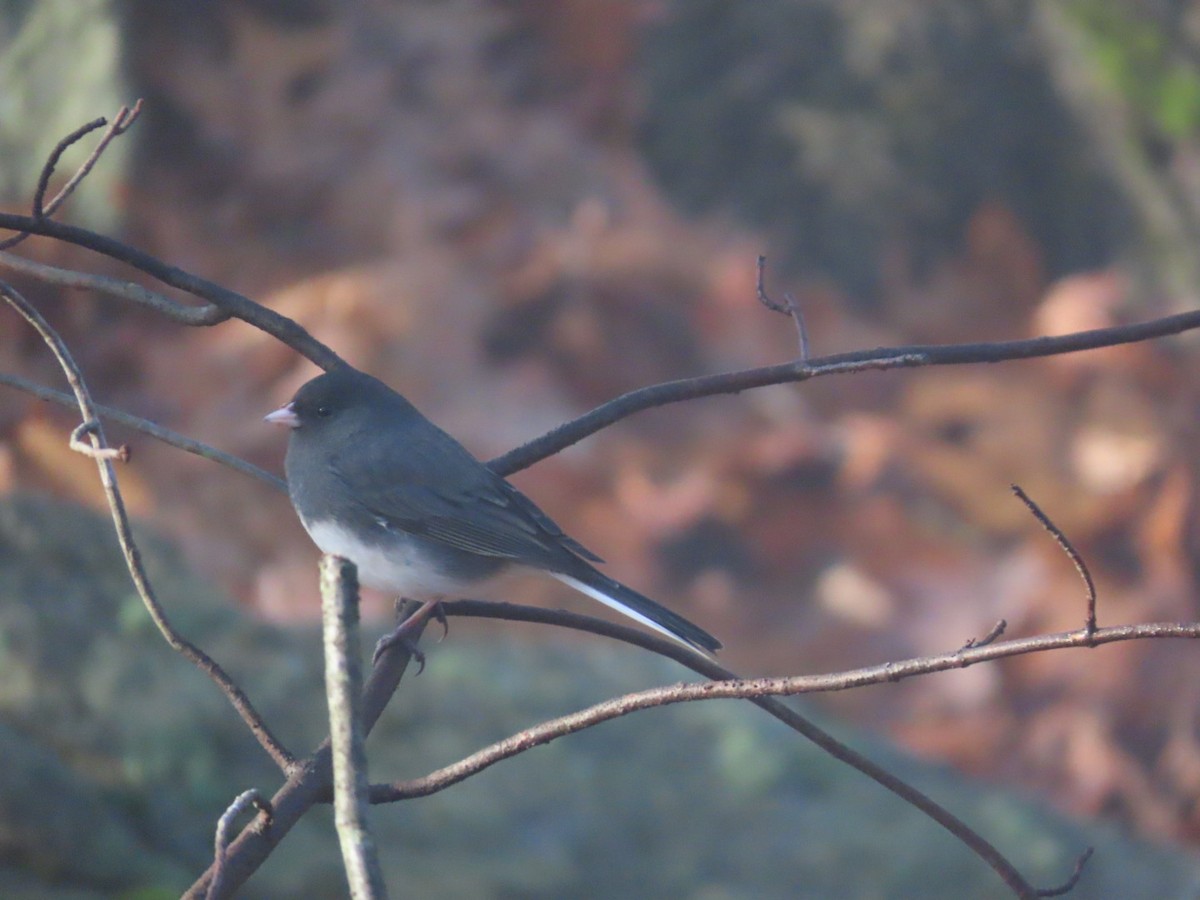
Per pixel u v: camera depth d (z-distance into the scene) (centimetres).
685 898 720
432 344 1263
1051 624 1177
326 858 682
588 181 1430
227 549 1104
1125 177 1481
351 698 302
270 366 1220
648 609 554
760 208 1448
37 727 686
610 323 1319
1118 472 1253
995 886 755
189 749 700
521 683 841
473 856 722
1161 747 1109
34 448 1132
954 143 1485
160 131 1366
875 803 798
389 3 1529
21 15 1400
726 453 1252
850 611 1182
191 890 345
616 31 1525
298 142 1404
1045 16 1545
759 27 1526
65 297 1262
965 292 1434
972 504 1252
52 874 602
